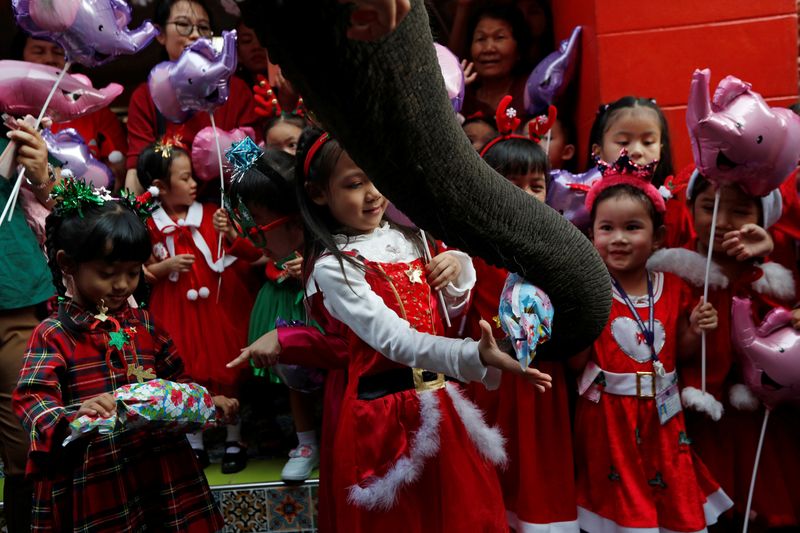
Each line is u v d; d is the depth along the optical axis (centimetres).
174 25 351
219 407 241
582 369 270
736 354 278
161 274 317
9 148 256
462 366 187
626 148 296
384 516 208
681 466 261
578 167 385
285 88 347
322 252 216
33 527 212
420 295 214
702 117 251
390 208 236
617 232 266
